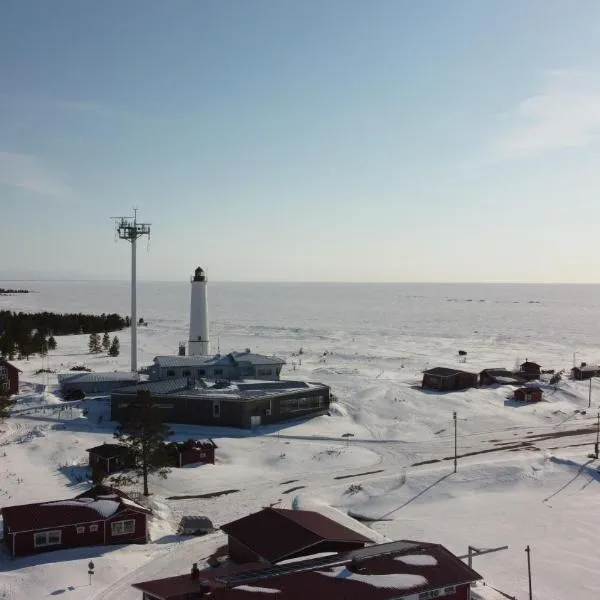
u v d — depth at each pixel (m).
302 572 30.12
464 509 48.91
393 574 30.02
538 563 39.62
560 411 81.62
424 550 33.06
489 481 54.78
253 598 27.53
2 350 124.50
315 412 77.25
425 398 85.88
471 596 33.69
